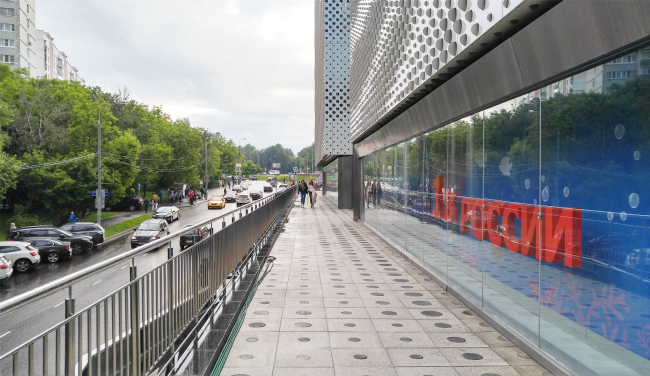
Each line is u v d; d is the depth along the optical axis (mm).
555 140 5086
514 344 5977
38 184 38625
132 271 3574
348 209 34656
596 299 4395
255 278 9414
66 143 43594
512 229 6203
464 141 8062
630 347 3930
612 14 3742
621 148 3986
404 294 8711
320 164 60219
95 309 3018
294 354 5547
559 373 4891
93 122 45125
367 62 17188
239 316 6906
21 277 19734
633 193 3859
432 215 10242
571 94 4750
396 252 14000
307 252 13992
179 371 4402
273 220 18672
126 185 48938
